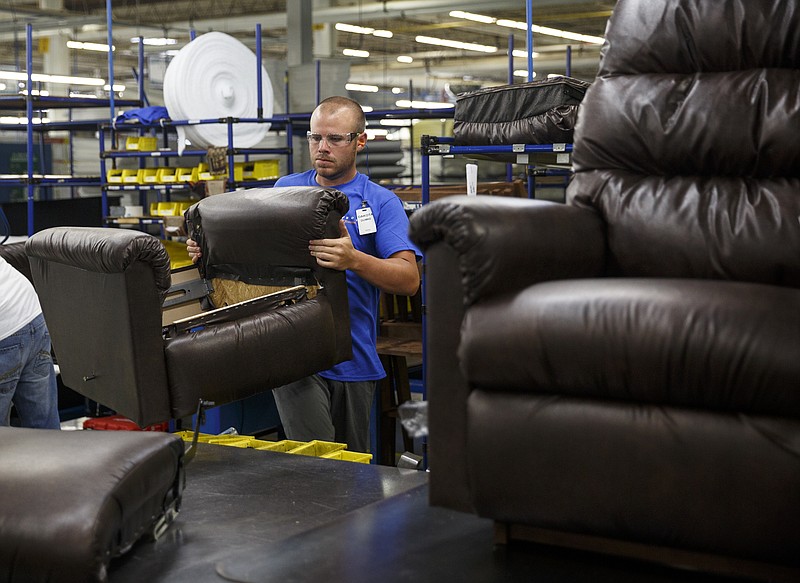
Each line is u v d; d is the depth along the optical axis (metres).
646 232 2.19
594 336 1.70
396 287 3.20
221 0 16.30
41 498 1.92
